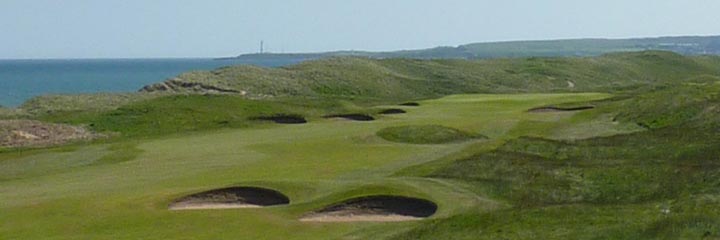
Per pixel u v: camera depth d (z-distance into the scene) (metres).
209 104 49.84
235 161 28.81
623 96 55.22
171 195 22.30
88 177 26.20
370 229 18.62
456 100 57.66
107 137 38.88
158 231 18.55
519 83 97.81
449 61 112.69
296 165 27.62
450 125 39.78
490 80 98.62
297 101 58.78
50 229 18.80
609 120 40.66
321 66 90.94
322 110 51.69
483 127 39.44
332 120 45.84
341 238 17.75
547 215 17.94
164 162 28.98
